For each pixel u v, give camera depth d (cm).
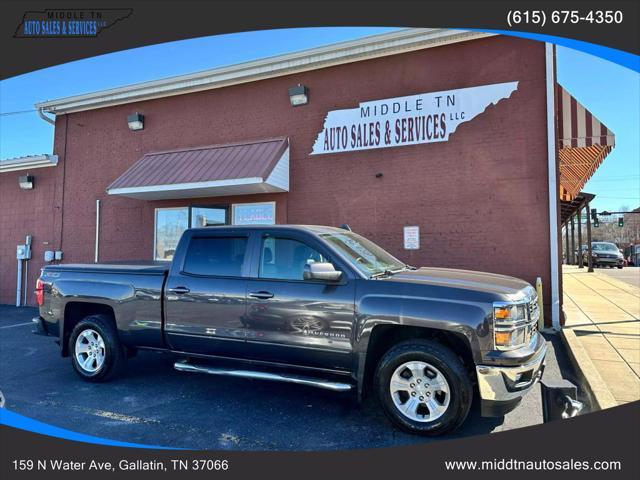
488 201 806
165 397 492
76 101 1191
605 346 622
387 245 873
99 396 495
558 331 729
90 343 547
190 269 495
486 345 364
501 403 361
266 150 937
